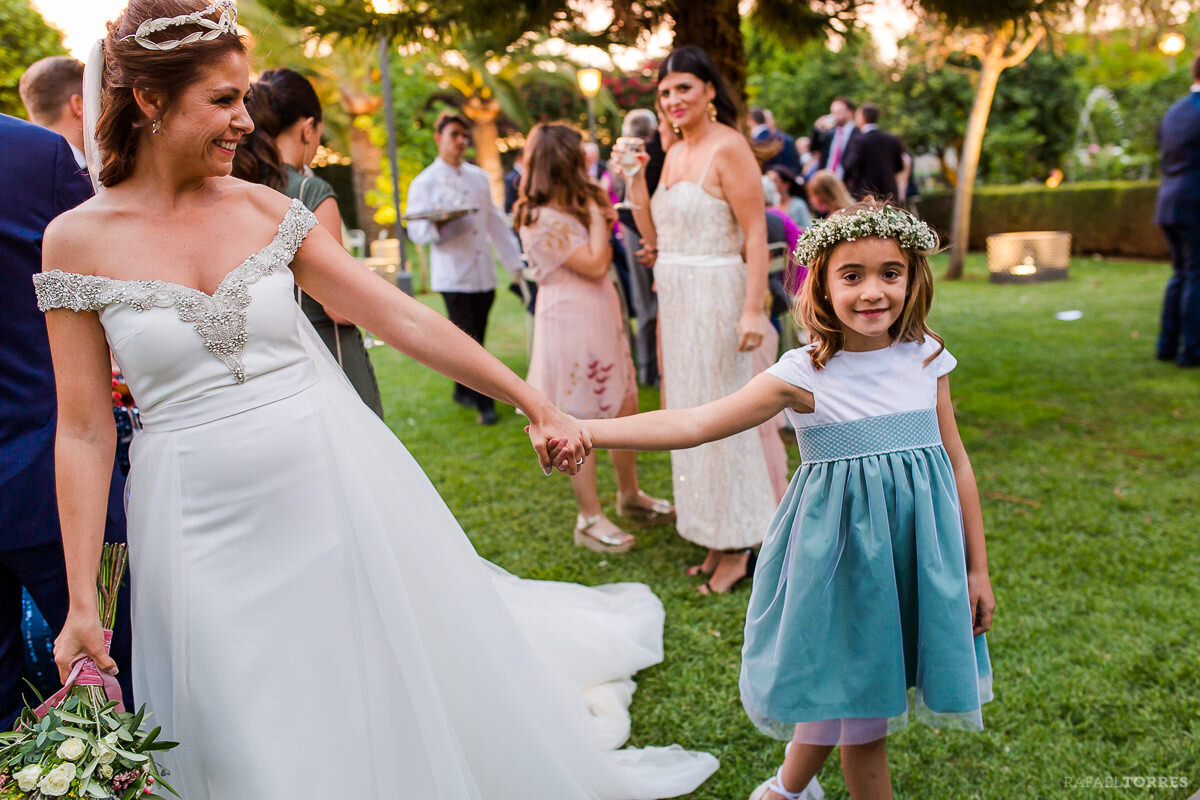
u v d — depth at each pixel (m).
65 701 1.49
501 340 8.53
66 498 1.59
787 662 1.79
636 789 2.16
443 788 1.61
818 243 1.76
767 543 1.91
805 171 11.15
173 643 1.62
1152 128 15.63
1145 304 8.55
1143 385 5.79
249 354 1.64
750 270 3.19
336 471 1.71
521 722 1.85
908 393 1.79
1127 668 2.64
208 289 1.62
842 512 1.78
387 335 1.78
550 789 1.86
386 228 15.49
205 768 1.61
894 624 1.75
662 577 3.46
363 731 1.63
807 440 1.83
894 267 1.73
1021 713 2.46
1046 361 6.55
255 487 1.62
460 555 1.90
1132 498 3.96
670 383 3.41
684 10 4.70
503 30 4.52
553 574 3.51
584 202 3.66
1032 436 4.90
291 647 1.61
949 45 10.29
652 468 4.87
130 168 1.61
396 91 15.31
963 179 11.12
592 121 9.44
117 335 1.57
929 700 1.77
